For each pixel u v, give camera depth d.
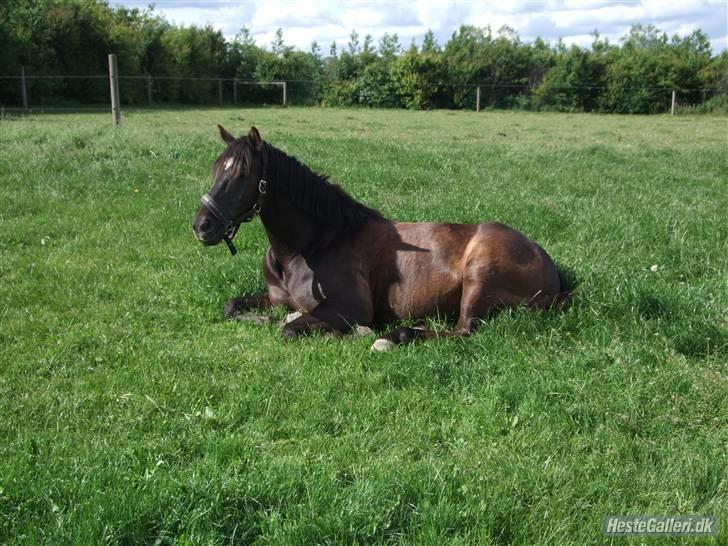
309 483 3.10
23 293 5.75
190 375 4.30
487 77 46.53
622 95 43.41
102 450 3.40
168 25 45.38
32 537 2.70
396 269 5.15
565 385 4.07
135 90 39.66
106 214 8.49
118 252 7.02
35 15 34.47
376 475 3.15
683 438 3.60
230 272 6.23
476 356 4.52
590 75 43.84
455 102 45.94
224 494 2.98
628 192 10.55
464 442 3.59
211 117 27.88
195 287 5.93
